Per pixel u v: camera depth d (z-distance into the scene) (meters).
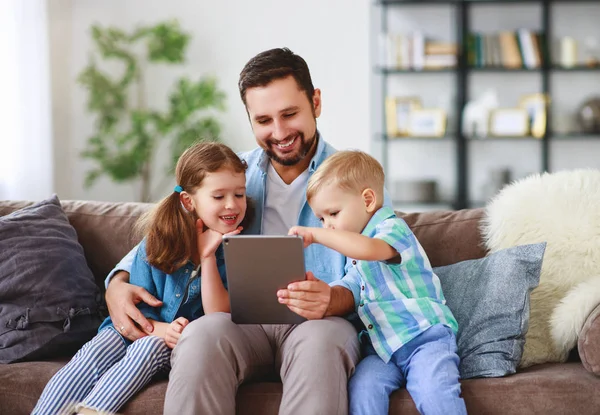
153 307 1.88
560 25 5.11
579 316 1.69
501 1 5.02
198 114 5.10
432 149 5.25
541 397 1.56
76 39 5.03
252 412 1.60
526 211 1.93
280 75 1.88
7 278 1.94
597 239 1.86
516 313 1.75
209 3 5.09
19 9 4.23
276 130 1.90
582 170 2.01
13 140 4.20
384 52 5.02
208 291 1.82
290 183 2.03
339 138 5.13
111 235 2.20
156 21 5.09
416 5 5.16
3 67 4.13
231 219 1.86
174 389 1.53
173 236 1.85
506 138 4.96
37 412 1.66
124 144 4.84
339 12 5.06
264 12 5.08
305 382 1.51
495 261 1.84
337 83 5.10
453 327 1.72
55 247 2.03
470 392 1.59
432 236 2.03
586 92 5.12
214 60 5.11
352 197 1.73
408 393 1.60
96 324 2.01
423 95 5.21
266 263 1.56
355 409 1.55
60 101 4.96
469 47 5.02
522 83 5.15
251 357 1.68
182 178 1.88
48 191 4.41
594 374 1.61
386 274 1.72
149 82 5.14
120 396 1.62
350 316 1.80
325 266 1.93
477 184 5.25
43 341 1.90
